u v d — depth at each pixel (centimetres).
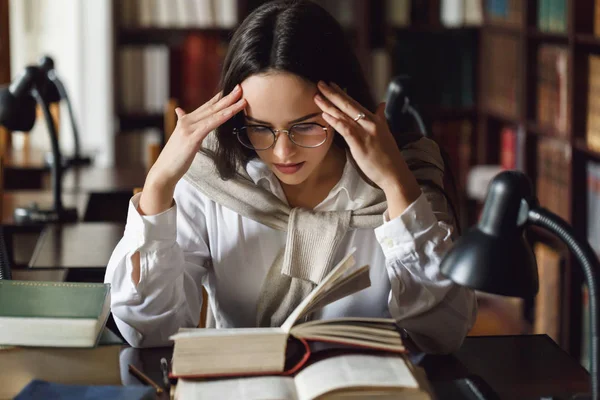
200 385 123
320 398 119
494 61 439
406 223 150
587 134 334
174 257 158
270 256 171
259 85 149
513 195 112
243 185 171
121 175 374
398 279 155
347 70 160
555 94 360
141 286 157
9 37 448
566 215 351
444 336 157
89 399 122
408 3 463
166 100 475
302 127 151
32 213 294
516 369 153
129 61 471
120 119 488
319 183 173
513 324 384
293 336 132
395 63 464
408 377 122
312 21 154
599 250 329
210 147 173
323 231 167
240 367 126
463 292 156
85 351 131
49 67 329
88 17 482
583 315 346
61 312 131
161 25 472
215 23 474
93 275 239
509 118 413
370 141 149
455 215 178
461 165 470
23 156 394
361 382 120
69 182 357
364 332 134
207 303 202
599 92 321
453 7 460
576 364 155
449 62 465
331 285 139
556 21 357
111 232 276
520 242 113
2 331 129
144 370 147
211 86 473
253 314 175
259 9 158
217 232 172
